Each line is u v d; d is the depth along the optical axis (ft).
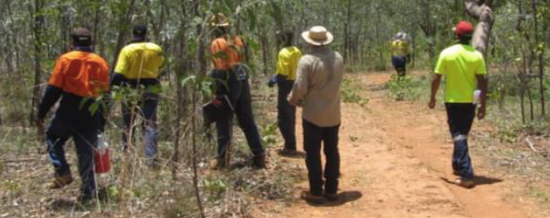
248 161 26.78
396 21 109.40
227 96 24.57
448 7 65.21
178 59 19.33
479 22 45.24
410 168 26.91
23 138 29.91
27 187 22.59
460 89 24.73
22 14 38.99
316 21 98.99
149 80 25.02
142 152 22.25
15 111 36.35
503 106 41.55
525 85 39.96
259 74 60.75
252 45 18.92
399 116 42.75
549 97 43.93
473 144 31.73
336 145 22.59
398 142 33.30
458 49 24.77
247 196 22.45
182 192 20.63
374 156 29.27
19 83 38.06
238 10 17.94
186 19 19.24
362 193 23.56
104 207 20.52
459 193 23.93
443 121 39.83
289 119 28.71
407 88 58.03
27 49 38.29
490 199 23.18
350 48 111.96
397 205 22.21
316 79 21.74
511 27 44.52
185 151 23.84
